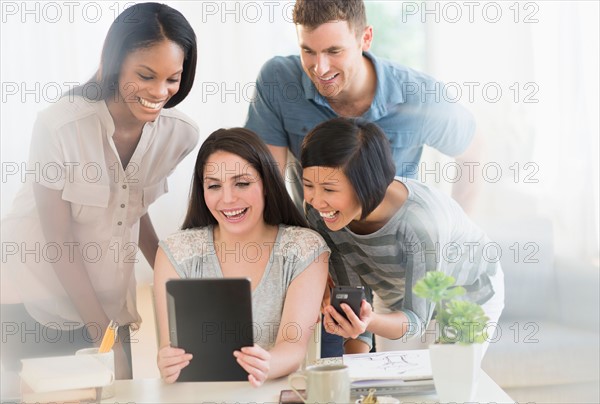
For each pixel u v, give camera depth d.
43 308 2.14
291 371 1.60
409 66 2.21
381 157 1.96
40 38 2.20
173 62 2.04
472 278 2.17
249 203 1.75
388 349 2.21
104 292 2.18
